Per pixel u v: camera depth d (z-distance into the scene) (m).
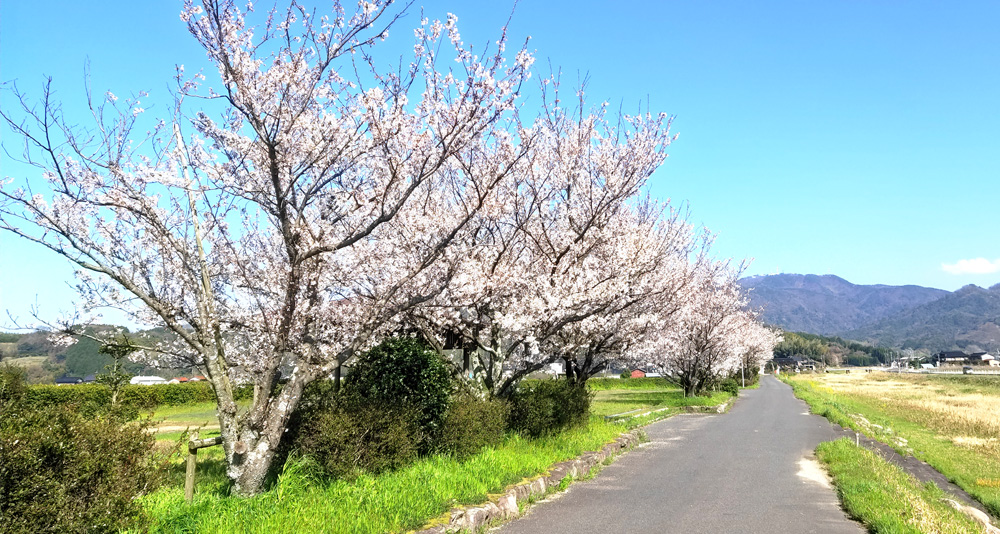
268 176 8.20
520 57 8.38
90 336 8.66
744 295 36.97
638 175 13.74
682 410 28.42
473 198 11.68
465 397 10.88
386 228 11.13
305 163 8.00
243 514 6.16
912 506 8.40
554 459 11.09
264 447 7.73
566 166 13.41
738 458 13.89
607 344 18.17
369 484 7.50
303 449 8.34
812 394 42.88
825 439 17.78
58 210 7.53
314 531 5.66
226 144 7.90
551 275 12.78
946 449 19.45
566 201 13.70
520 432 12.66
